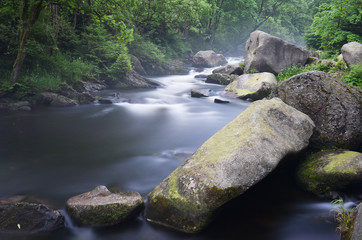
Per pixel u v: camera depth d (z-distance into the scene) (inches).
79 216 159.0
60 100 461.1
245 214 172.9
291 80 261.0
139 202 169.5
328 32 753.0
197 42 1498.5
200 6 1158.3
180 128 361.1
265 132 186.7
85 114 421.4
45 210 157.8
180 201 156.3
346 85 252.1
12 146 284.2
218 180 153.6
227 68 818.2
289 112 217.9
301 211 177.9
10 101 434.0
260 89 519.5
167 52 1173.1
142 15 1015.6
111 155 266.1
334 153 214.7
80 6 536.1
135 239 151.4
